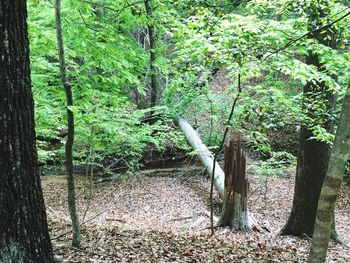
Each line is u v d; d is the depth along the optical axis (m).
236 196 10.42
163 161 16.89
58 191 14.18
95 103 7.98
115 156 15.96
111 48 7.08
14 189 3.70
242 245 7.27
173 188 14.84
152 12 9.40
